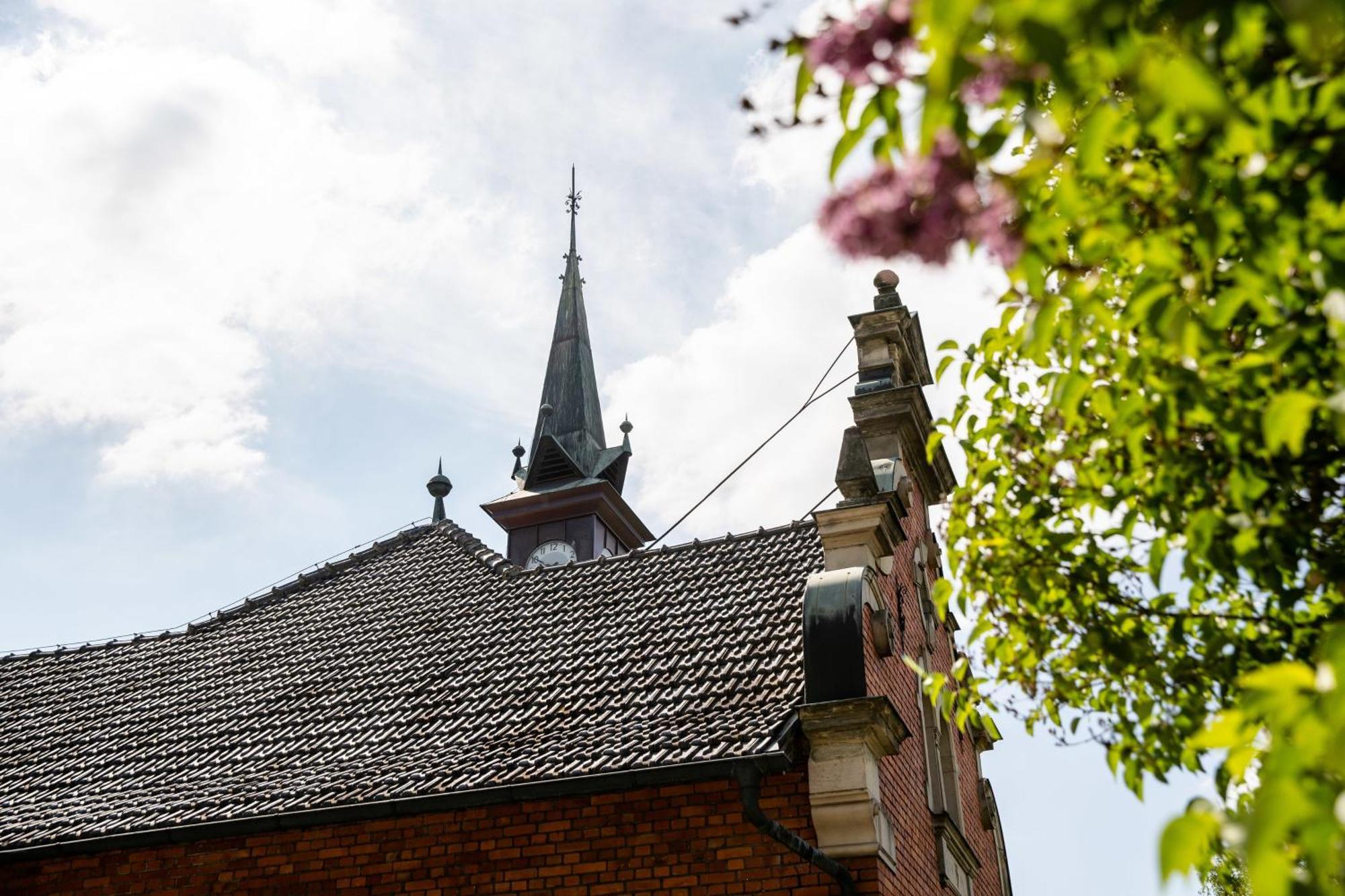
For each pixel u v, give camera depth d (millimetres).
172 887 11758
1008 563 5375
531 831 10852
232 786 12234
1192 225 3646
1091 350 4457
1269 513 4461
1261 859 2041
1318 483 4281
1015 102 2594
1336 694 2012
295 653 15727
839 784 10023
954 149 2475
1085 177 2998
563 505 27469
